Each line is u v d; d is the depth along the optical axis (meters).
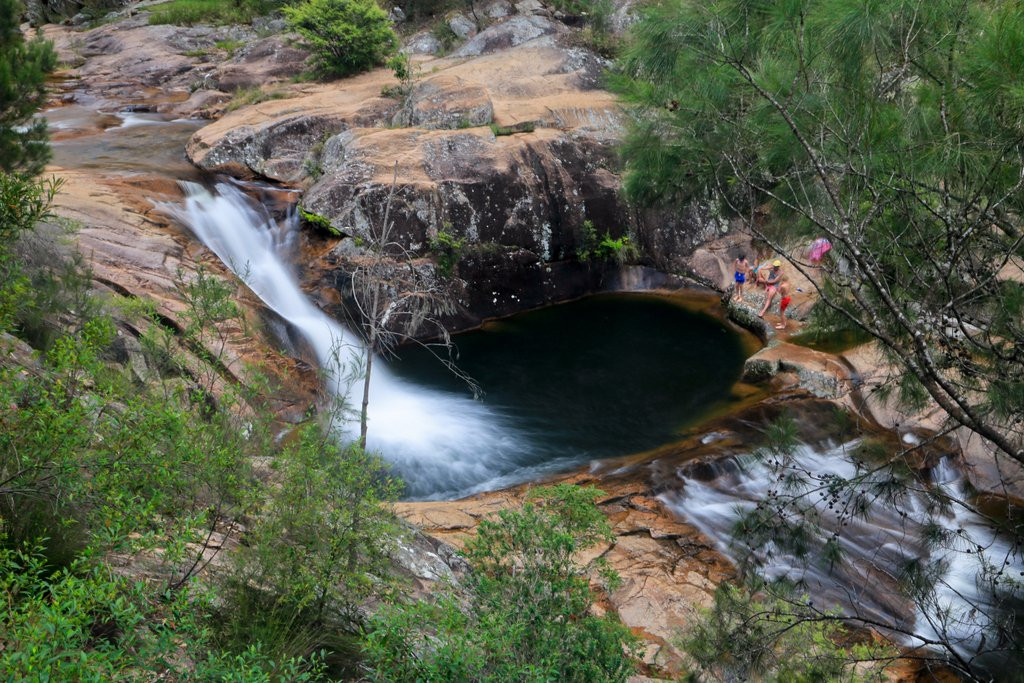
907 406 6.34
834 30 5.40
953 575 8.09
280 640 4.76
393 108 21.98
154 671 3.62
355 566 5.59
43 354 6.00
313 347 15.98
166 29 31.06
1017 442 5.52
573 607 5.35
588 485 12.49
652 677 8.26
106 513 4.21
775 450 6.27
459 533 10.68
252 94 24.34
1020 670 5.56
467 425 14.83
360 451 5.73
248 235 18.16
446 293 18.77
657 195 7.23
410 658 4.69
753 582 6.07
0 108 11.47
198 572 5.09
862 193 5.54
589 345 18.42
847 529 10.59
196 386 7.12
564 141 21.03
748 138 6.31
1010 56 5.05
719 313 20.05
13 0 11.68
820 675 5.78
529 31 26.02
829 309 6.07
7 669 2.97
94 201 16.33
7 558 3.74
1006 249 5.32
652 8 6.10
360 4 24.64
